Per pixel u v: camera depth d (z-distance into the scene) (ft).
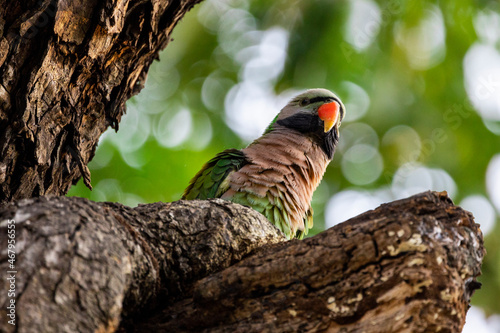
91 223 18.45
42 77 23.68
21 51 23.31
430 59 61.21
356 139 64.39
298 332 18.74
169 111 62.69
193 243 22.22
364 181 65.41
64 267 16.89
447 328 17.65
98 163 55.62
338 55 58.95
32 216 17.67
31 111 23.59
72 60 24.50
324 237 19.48
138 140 59.06
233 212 23.95
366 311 18.30
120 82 26.99
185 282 21.90
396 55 60.34
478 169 63.16
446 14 60.39
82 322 16.48
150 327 20.18
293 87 61.11
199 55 64.69
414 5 58.95
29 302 15.89
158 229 21.65
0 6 22.91
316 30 59.00
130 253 19.29
